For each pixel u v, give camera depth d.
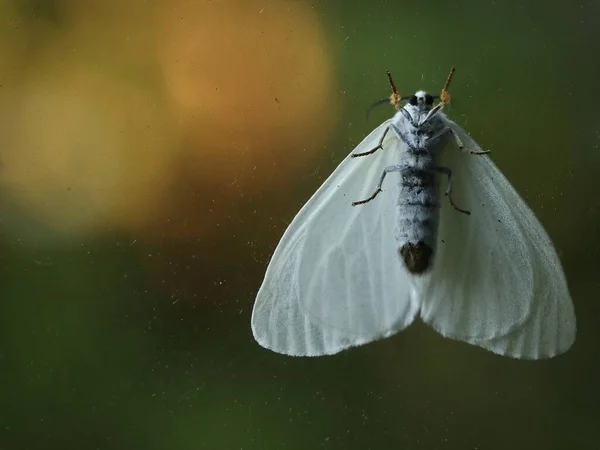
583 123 0.16
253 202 0.16
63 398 0.16
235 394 0.16
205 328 0.16
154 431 0.16
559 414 0.15
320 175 0.16
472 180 0.15
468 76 0.16
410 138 0.15
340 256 0.15
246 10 0.16
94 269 0.16
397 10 0.16
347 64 0.16
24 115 0.16
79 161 0.16
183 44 0.16
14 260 0.16
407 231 0.15
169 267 0.16
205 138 0.16
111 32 0.16
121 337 0.16
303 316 0.15
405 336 0.16
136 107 0.16
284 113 0.16
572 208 0.16
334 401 0.15
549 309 0.15
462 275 0.15
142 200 0.16
